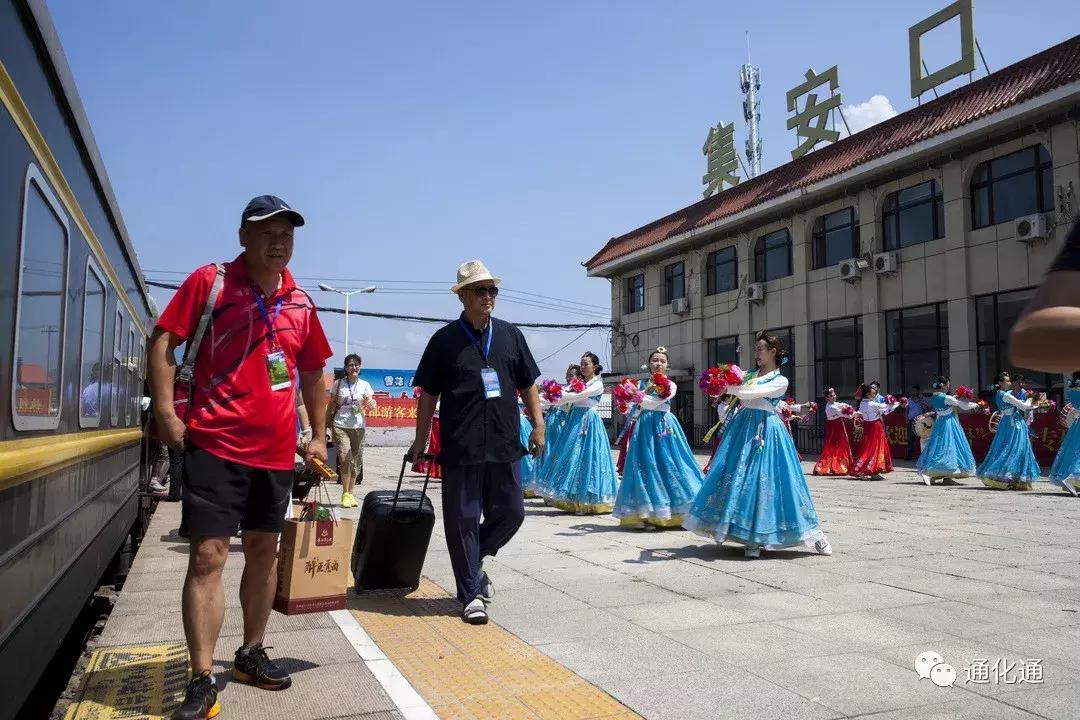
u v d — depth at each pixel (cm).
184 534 317
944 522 854
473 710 319
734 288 2548
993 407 1745
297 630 435
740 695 334
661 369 798
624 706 323
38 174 316
